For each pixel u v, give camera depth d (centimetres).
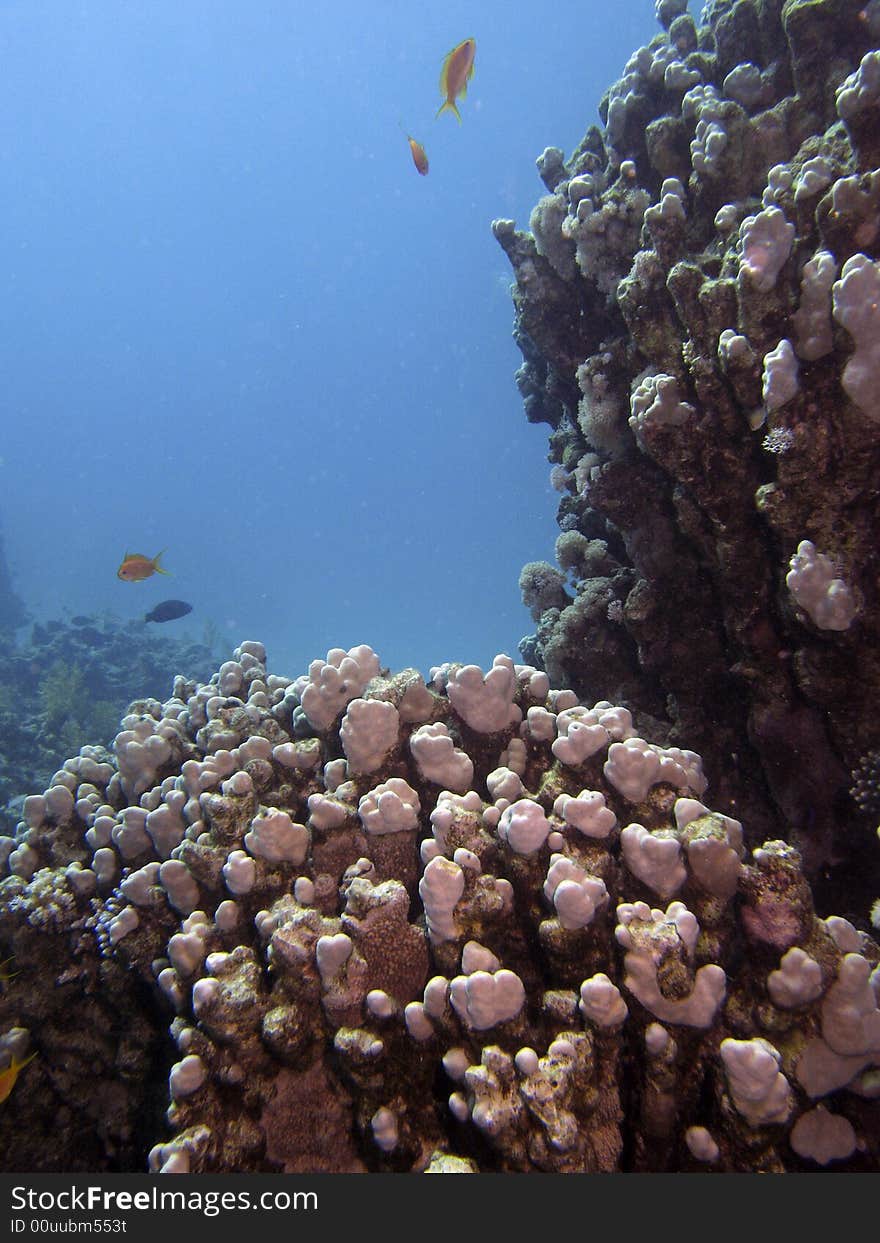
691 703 388
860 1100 200
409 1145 204
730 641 353
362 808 259
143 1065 275
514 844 230
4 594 3081
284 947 219
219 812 279
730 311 311
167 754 338
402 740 299
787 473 293
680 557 378
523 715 319
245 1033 216
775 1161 187
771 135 365
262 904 260
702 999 196
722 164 364
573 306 464
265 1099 216
